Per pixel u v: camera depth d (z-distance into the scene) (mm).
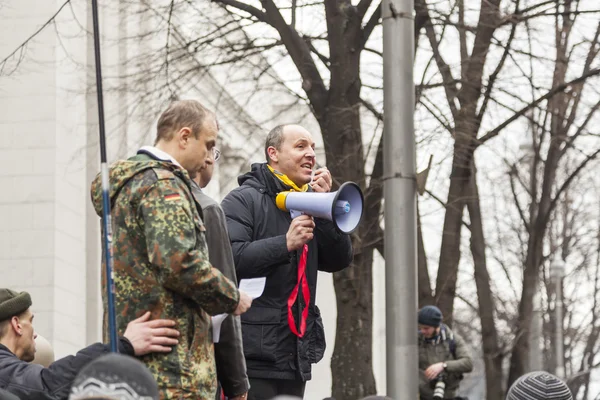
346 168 14711
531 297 23047
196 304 5871
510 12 15719
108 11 19266
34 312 18781
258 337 7379
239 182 7914
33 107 19062
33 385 6410
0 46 18641
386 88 10336
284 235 7348
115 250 5816
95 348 6277
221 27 15461
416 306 10188
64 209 19297
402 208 10203
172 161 6051
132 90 16234
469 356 12961
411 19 10359
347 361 14531
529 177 25906
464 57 16578
